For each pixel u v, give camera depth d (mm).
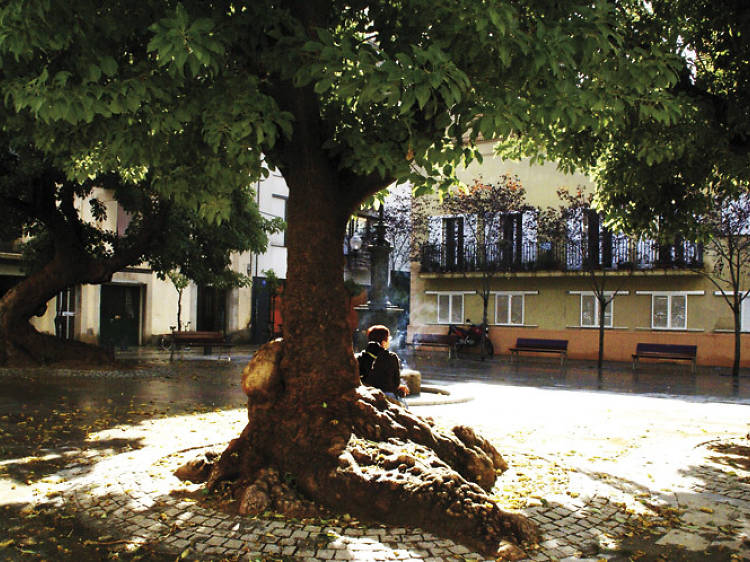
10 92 4027
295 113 4863
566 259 26578
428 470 4406
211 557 3766
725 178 8031
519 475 5555
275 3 4535
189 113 4199
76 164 6250
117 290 26578
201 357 21078
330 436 4715
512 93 4051
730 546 4199
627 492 5348
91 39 3967
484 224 27281
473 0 3738
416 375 11844
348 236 30719
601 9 3975
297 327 5031
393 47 4605
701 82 7141
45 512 4547
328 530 4074
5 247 22125
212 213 5199
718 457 6852
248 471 4848
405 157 4477
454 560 3760
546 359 25719
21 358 14852
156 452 6379
